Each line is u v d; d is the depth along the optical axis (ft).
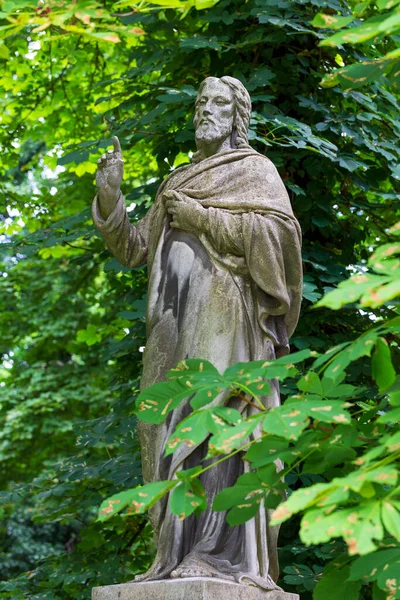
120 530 32.55
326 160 31.58
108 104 39.40
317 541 10.96
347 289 11.72
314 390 14.24
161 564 17.70
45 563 33.91
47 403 49.98
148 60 33.17
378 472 11.59
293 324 19.31
